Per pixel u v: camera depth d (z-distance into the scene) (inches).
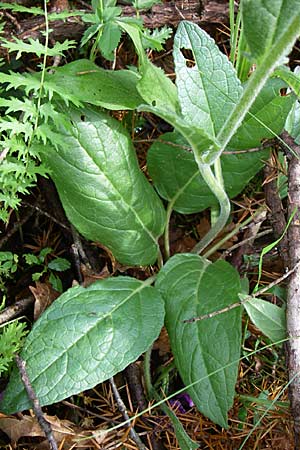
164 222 21.0
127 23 19.8
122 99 19.0
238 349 17.9
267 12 13.7
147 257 21.0
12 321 19.5
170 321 19.2
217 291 19.0
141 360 21.4
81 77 19.1
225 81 18.7
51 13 21.0
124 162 19.3
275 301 21.9
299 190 20.0
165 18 22.7
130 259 20.8
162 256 23.0
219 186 19.1
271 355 21.4
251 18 13.9
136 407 20.8
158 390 21.3
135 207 19.9
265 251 19.1
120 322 18.8
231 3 20.2
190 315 18.8
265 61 14.6
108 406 21.0
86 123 18.8
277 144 20.5
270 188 21.3
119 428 20.2
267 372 21.3
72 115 18.8
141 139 23.5
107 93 19.0
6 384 20.5
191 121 18.6
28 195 23.0
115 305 19.1
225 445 20.2
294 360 17.9
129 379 20.9
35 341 18.3
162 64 24.3
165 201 23.0
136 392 20.7
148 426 20.5
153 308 19.2
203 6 22.8
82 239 22.4
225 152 20.1
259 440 19.9
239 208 23.5
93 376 18.1
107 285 19.5
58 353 18.2
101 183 19.2
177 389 21.6
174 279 19.7
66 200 19.5
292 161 20.3
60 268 22.0
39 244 23.2
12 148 17.9
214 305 18.7
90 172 19.0
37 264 22.9
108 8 20.0
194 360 18.2
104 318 18.8
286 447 19.5
